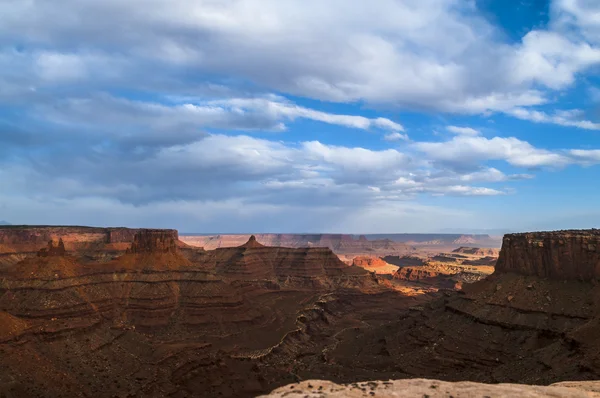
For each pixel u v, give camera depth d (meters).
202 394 102.81
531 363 96.62
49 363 93.81
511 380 92.38
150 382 100.31
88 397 89.44
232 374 116.25
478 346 115.12
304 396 44.38
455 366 111.88
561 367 88.25
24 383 85.12
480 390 45.59
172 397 98.50
